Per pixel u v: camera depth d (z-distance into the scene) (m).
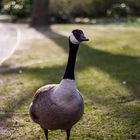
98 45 16.58
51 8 30.36
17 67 12.27
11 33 21.77
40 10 26.12
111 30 21.55
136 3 34.34
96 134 6.74
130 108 8.14
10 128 7.04
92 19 31.38
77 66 12.33
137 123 7.27
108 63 12.82
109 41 17.53
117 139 6.55
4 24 28.22
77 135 6.68
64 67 12.26
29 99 8.73
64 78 5.04
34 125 7.16
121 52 14.95
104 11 32.84
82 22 28.77
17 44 17.31
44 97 5.16
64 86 5.00
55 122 5.14
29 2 34.03
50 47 16.27
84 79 10.63
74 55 5.04
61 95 4.99
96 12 32.56
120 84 10.08
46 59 13.70
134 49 15.56
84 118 7.48
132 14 33.66
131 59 13.55
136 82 10.30
